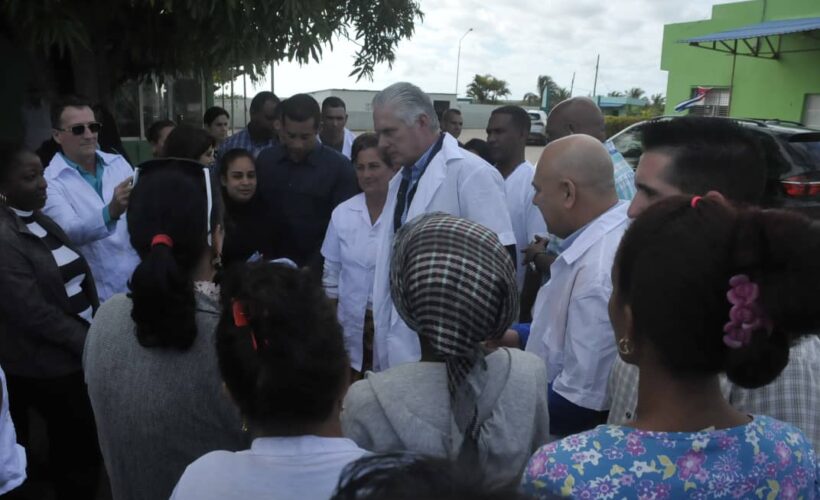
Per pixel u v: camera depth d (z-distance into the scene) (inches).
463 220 57.8
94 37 244.1
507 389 55.2
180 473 63.2
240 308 47.7
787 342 38.4
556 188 81.1
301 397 46.4
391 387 55.0
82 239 126.1
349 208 129.6
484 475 25.0
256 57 228.7
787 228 36.9
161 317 59.4
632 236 41.8
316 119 151.2
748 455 39.0
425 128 111.3
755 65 698.2
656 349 40.0
